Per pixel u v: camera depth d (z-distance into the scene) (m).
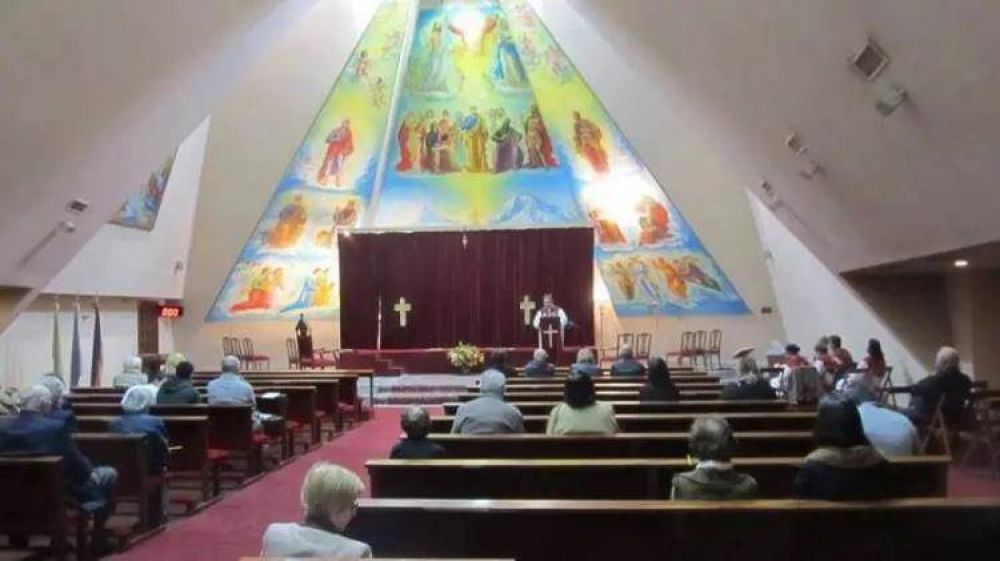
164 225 18.00
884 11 5.99
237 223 19.23
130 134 10.49
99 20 7.95
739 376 10.52
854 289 12.99
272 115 17.75
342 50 17.44
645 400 8.26
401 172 20.66
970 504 3.80
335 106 18.52
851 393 7.00
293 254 20.27
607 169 19.20
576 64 17.81
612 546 3.93
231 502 7.86
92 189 10.85
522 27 18.47
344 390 13.60
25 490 5.60
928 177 7.61
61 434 5.82
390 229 20.27
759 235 18.36
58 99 8.45
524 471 5.00
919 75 6.30
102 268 15.99
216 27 10.20
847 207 9.99
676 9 9.24
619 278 20.30
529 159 20.30
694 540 3.88
